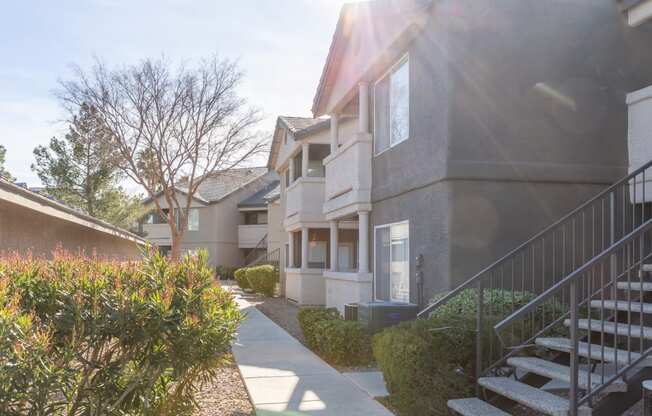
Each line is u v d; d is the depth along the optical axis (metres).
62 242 12.44
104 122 31.34
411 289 10.82
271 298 25.56
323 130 20.70
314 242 23.95
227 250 46.56
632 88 9.81
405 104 11.48
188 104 32.78
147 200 43.03
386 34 11.34
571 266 9.37
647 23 9.89
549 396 5.69
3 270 5.17
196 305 5.36
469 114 9.38
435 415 6.41
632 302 6.81
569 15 9.79
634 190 8.16
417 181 10.50
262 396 7.57
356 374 8.96
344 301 14.36
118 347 5.13
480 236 9.28
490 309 7.45
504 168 9.36
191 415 6.22
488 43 9.54
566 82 9.66
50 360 4.54
